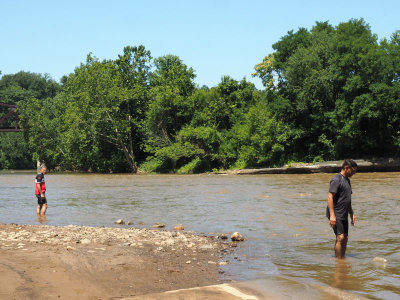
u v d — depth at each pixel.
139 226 10.37
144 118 59.94
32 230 9.01
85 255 6.09
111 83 56.03
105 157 61.38
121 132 57.59
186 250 7.16
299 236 8.42
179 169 52.78
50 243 7.06
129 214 12.63
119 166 60.41
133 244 7.35
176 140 52.19
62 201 17.03
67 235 8.11
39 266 5.24
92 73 55.50
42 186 13.01
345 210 6.58
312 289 4.71
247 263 6.21
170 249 7.18
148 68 62.50
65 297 4.14
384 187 19.98
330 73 42.69
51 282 4.60
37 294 4.16
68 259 5.71
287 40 50.03
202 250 7.19
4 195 20.84
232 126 53.06
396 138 41.84
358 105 39.84
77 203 16.12
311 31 50.75
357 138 42.41
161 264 6.00
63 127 58.28
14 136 94.94
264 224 10.00
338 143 43.72
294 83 45.91
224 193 19.14
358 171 39.22
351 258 6.43
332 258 6.46
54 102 78.69
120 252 6.55
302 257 6.58
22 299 3.98
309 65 44.16
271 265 6.06
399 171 38.53
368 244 7.39
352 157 43.78
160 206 14.57
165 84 59.28
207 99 54.22
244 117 50.62
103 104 55.81
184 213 12.53
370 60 40.06
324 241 7.89
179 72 60.62
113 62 60.81
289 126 46.81
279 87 50.94
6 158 96.81
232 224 10.19
